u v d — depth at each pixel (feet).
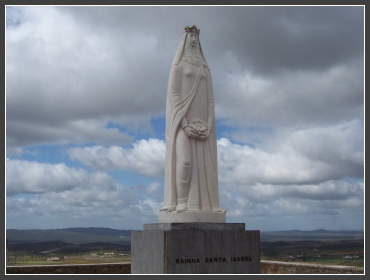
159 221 49.06
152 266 45.09
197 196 48.62
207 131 50.29
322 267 58.70
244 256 46.26
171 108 50.31
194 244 44.19
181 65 51.26
